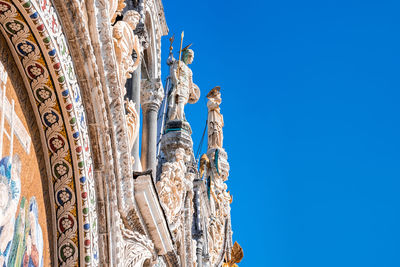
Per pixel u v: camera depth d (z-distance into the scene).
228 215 24.17
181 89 17.75
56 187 8.50
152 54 14.82
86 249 8.58
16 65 7.76
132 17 11.07
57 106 8.16
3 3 7.18
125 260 10.12
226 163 24.23
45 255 8.26
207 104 25.41
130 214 10.41
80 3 8.08
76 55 8.35
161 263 12.40
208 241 21.08
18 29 7.46
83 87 8.61
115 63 9.41
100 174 9.09
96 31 8.84
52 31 7.68
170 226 13.14
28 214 7.76
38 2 7.34
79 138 8.39
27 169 7.84
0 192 6.96
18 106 7.73
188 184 15.01
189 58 19.62
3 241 6.98
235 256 25.38
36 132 8.23
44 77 7.94
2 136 7.09
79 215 8.56
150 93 14.30
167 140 16.19
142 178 10.69
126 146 9.98
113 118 9.67
